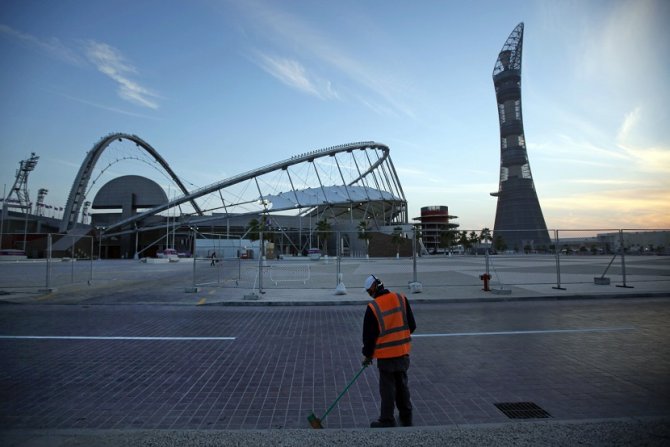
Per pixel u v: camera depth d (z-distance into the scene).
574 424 3.72
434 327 9.89
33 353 7.50
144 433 3.61
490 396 5.21
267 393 5.39
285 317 11.62
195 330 9.70
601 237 18.80
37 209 118.81
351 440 3.45
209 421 4.46
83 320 11.10
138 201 112.44
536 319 10.98
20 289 18.62
